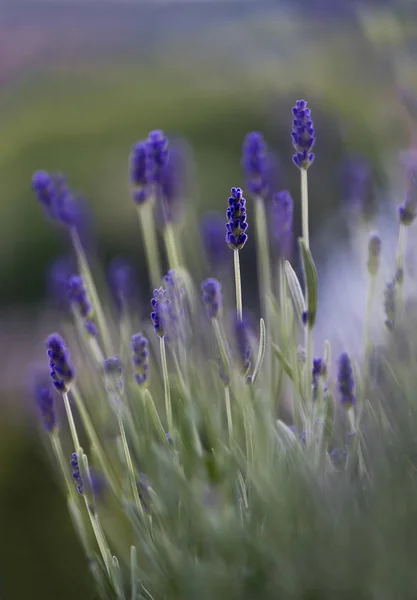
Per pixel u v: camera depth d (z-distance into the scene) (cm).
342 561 106
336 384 116
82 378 127
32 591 135
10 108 356
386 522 106
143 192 126
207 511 110
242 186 279
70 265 140
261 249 125
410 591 105
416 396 111
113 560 113
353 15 169
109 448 124
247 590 107
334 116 190
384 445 110
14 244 255
